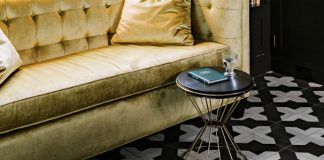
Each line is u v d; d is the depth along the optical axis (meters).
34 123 2.21
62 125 2.30
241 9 2.98
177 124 2.97
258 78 3.73
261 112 3.12
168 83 2.70
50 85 2.29
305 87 3.52
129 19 3.01
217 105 2.99
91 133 2.41
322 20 3.44
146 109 2.62
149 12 2.97
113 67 2.54
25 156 2.20
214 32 3.04
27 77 2.42
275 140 2.74
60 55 2.89
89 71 2.48
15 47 2.69
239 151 2.51
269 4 3.71
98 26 3.04
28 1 2.73
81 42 2.97
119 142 2.55
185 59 2.74
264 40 3.78
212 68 2.66
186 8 3.03
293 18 3.64
